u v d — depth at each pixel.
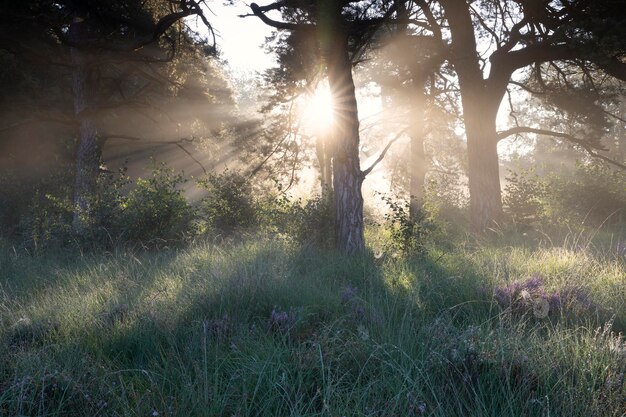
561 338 5.07
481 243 13.86
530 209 21.06
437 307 6.90
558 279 7.91
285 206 15.52
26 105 26.20
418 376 4.38
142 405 4.21
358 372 4.77
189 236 15.26
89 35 22.98
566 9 19.16
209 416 4.06
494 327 5.96
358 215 13.11
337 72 13.55
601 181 21.38
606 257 10.20
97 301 7.34
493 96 20.28
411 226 12.51
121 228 14.49
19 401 4.12
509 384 4.33
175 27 24.12
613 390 4.20
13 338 5.91
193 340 5.48
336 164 13.36
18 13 20.39
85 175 20.73
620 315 6.38
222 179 18.91
